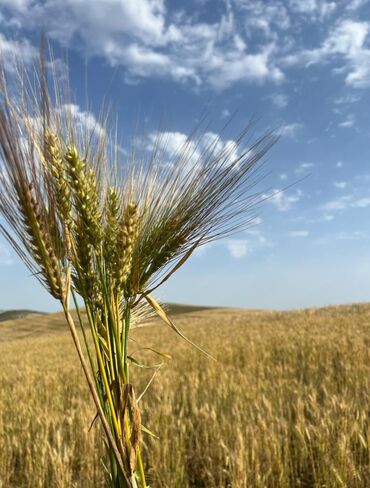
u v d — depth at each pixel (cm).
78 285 168
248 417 627
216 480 502
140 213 174
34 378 1173
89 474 516
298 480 474
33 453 581
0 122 143
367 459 493
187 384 898
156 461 516
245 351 1295
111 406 163
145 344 1794
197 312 5588
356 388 721
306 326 1934
